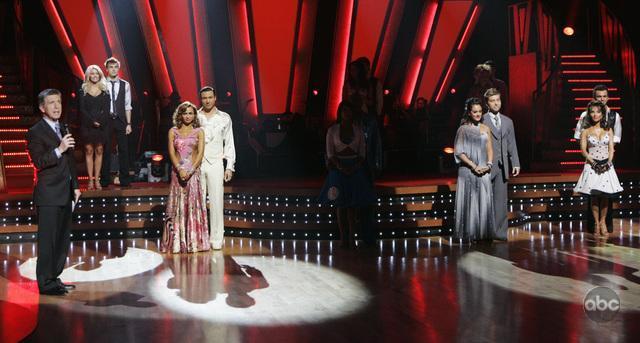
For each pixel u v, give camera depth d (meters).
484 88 9.93
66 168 6.11
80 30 15.98
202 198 8.23
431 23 16.62
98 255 8.01
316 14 16.03
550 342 4.74
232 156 8.47
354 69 9.28
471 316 5.37
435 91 17.44
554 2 14.31
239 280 6.67
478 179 8.40
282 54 16.48
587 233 9.05
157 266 7.36
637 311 5.45
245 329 5.11
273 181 11.16
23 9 15.73
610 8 13.53
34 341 4.87
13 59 13.90
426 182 10.02
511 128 8.58
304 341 4.82
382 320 5.29
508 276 6.68
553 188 10.10
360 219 8.47
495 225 8.53
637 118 12.76
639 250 7.89
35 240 8.85
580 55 14.26
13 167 12.04
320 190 8.98
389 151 12.91
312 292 6.17
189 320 5.34
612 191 8.69
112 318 5.41
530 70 12.82
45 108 6.00
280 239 9.03
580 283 6.37
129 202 9.37
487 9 16.27
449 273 6.85
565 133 12.97
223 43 16.27
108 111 9.60
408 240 8.80
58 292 6.15
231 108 16.05
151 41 16.05
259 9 15.77
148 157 11.70
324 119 17.38
